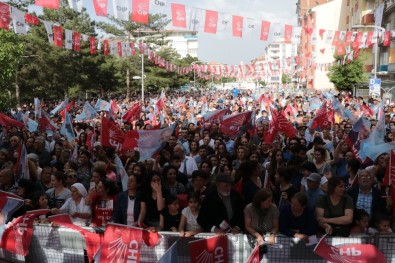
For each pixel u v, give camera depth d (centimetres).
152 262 614
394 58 4266
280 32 1295
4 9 1140
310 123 1620
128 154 1081
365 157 1007
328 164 959
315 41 1622
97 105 2400
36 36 3816
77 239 641
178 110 2906
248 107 2833
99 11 943
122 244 605
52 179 814
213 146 1349
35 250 662
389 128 1596
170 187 852
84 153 1045
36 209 724
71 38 1596
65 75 4269
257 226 625
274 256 598
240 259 600
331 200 634
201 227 647
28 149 1187
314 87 7088
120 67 5341
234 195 666
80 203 740
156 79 5725
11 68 2205
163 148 1085
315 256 595
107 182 746
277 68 4072
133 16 976
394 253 587
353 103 2731
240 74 3809
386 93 3716
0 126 1725
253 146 1210
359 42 1639
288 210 626
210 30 1130
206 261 590
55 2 912
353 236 588
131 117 2069
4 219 672
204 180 776
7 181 834
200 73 4856
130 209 709
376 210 707
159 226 684
